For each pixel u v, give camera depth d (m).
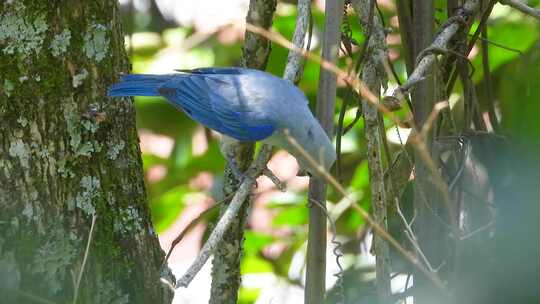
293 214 12.72
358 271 11.55
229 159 9.49
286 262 13.01
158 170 14.48
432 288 7.65
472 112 8.68
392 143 11.90
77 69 7.54
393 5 12.99
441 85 8.59
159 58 13.70
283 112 8.59
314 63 12.38
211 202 13.30
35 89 7.39
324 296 7.68
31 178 7.43
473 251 7.05
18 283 7.39
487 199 8.48
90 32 7.60
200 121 9.55
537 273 3.83
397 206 7.57
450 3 8.87
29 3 7.34
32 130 7.41
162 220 13.36
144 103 13.46
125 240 7.81
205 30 14.65
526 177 4.03
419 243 8.10
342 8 7.67
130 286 7.84
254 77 9.26
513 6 8.66
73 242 7.54
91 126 7.62
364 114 8.03
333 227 7.52
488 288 4.13
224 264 9.23
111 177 7.77
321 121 7.94
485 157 8.48
